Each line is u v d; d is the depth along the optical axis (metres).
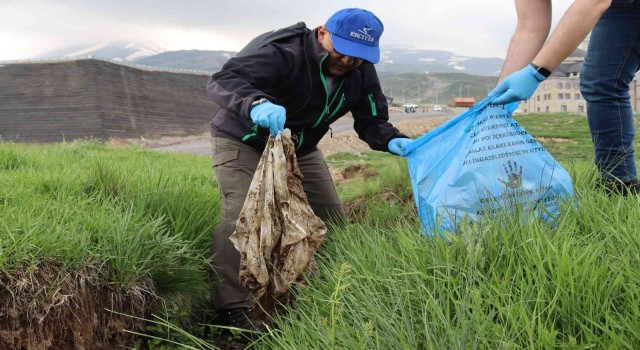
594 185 3.41
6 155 5.68
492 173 3.09
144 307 3.46
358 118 4.09
